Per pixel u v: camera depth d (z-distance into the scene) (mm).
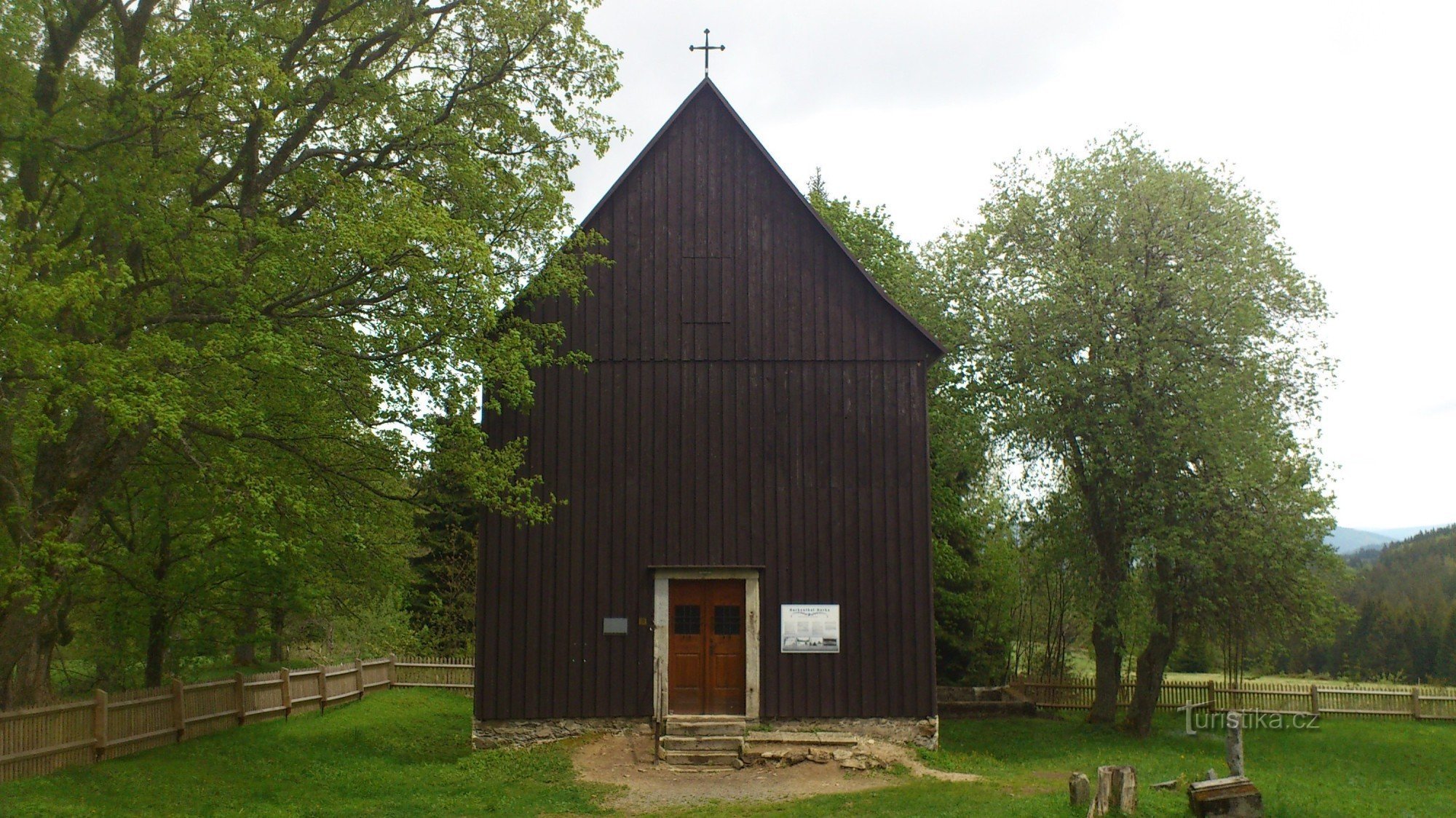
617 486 19250
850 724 18781
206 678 24766
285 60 17125
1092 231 24906
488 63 19031
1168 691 29609
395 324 15484
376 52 18531
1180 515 22906
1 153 14445
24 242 13961
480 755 18141
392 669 28375
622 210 20109
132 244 15914
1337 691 29891
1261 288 24078
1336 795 15320
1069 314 23938
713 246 20031
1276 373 23969
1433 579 81812
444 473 18188
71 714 15312
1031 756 21188
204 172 17469
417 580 32375
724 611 19203
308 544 18109
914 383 19734
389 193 17188
